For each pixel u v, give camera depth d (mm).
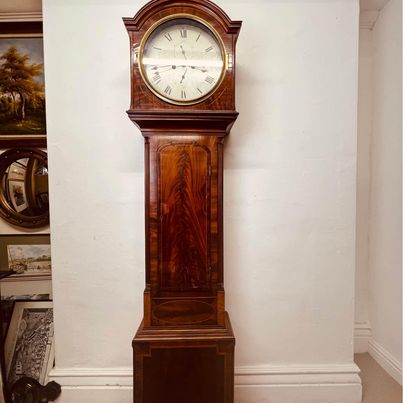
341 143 1439
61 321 1448
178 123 1145
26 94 1638
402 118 1536
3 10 1587
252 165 1438
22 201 1664
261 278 1465
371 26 1768
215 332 1179
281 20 1407
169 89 1137
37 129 1647
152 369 1163
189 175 1174
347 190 1452
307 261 1466
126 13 1396
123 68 1406
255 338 1478
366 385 1545
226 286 1463
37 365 1525
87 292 1448
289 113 1429
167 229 1186
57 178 1418
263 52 1413
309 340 1482
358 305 1852
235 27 1115
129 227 1441
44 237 1695
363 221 1829
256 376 1465
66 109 1406
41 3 1533
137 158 1428
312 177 1446
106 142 1420
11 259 1694
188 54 1138
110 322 1458
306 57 1419
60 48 1392
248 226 1452
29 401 1422
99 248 1441
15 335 1583
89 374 1447
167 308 1196
